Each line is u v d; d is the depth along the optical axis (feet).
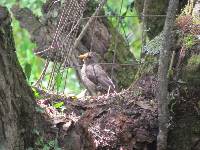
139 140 30.58
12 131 28.35
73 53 45.96
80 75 46.78
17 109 28.68
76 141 31.17
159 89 29.01
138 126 30.78
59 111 33.17
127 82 45.98
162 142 30.19
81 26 45.19
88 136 30.76
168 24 28.37
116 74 46.11
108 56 46.24
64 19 41.34
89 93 44.65
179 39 32.94
